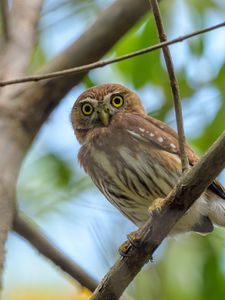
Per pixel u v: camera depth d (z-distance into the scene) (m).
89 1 14.04
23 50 12.56
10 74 12.13
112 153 10.89
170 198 8.38
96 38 12.17
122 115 11.62
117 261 8.77
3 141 11.27
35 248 12.06
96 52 12.18
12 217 10.74
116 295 8.76
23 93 11.83
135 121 11.22
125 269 8.72
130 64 13.36
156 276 10.98
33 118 11.73
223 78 13.39
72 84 12.07
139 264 8.74
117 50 13.38
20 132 11.53
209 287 11.80
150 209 8.71
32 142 11.73
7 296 13.39
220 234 12.22
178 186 8.31
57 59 12.16
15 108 11.66
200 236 12.09
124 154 10.80
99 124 12.05
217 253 12.02
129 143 10.87
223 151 8.03
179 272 11.58
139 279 10.55
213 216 10.95
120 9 12.23
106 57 13.79
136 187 10.83
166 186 10.64
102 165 10.99
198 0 13.44
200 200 10.65
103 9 13.62
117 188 11.04
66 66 12.05
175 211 8.42
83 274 11.81
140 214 11.18
